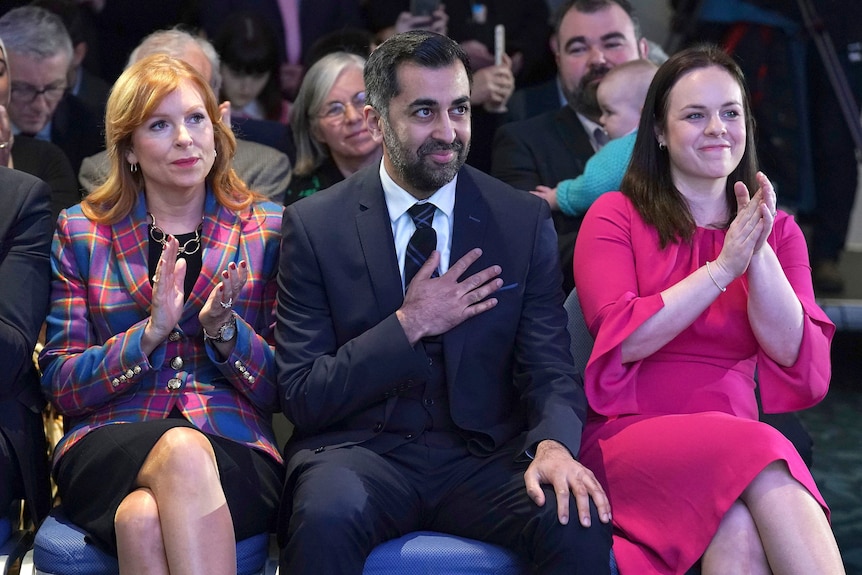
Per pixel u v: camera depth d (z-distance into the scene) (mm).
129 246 8680
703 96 8797
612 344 8469
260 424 8742
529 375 8445
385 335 8156
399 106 8258
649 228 9047
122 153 8711
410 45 8258
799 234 9172
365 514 7711
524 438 8422
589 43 12867
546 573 7641
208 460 7773
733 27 16094
